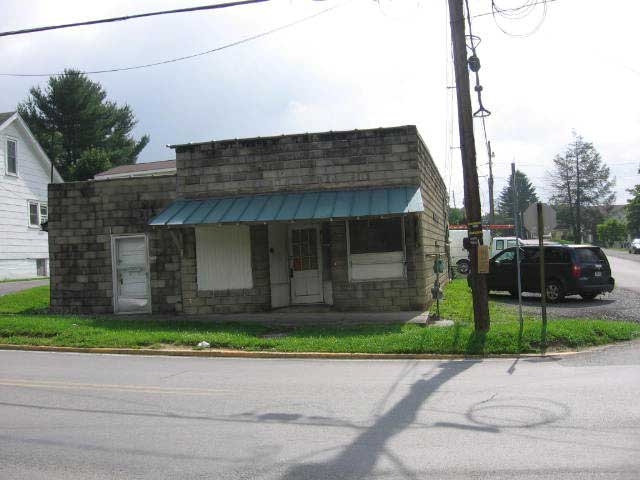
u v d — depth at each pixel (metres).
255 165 16.00
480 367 9.53
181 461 5.12
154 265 17.08
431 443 5.45
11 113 29.97
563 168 87.31
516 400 7.03
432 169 19.36
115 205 17.38
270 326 14.01
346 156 15.55
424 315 14.66
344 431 5.93
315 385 8.30
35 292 20.64
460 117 11.95
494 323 13.41
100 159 48.19
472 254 11.96
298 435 5.82
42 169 32.72
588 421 6.03
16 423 6.43
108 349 11.98
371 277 15.53
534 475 4.58
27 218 31.17
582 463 4.82
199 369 9.84
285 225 16.86
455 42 11.91
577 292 17.50
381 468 4.83
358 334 12.48
